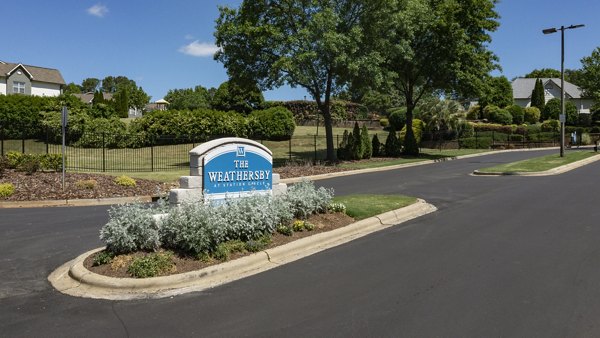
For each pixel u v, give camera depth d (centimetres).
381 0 2422
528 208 1144
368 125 5141
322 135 4016
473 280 609
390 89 2672
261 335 455
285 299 552
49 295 580
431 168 2469
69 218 1116
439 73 3011
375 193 1469
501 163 2711
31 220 1089
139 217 678
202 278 623
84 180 1591
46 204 1346
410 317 493
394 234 884
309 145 3516
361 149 2889
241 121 3600
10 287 613
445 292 566
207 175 823
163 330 470
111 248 675
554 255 721
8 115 3189
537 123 5847
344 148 2878
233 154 862
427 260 706
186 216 684
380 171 2356
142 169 2247
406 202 1145
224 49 2394
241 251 711
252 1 2403
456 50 2877
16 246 833
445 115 4288
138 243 677
